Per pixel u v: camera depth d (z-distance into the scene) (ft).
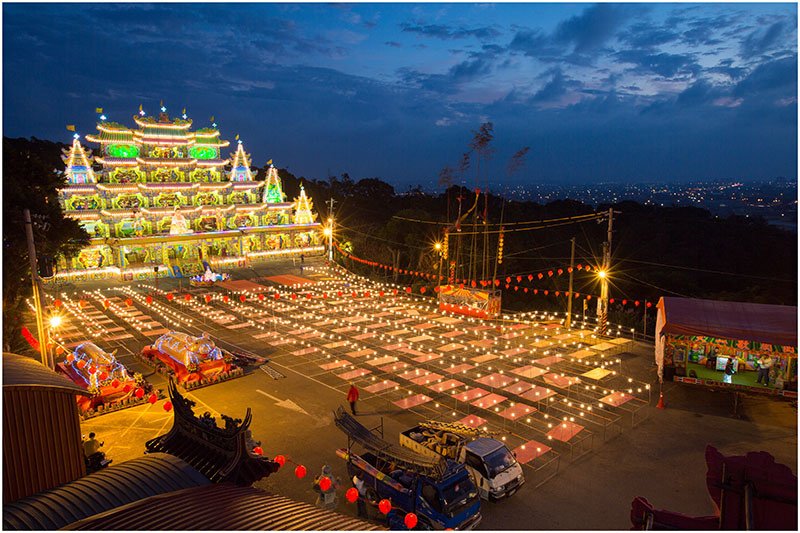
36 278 65.57
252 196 220.23
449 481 45.57
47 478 38.83
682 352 82.12
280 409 73.67
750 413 72.23
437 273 169.68
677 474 56.44
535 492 53.01
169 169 194.29
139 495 33.94
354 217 304.30
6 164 88.38
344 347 102.27
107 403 72.95
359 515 49.62
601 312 109.60
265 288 162.40
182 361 83.15
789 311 76.33
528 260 191.01
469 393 76.89
